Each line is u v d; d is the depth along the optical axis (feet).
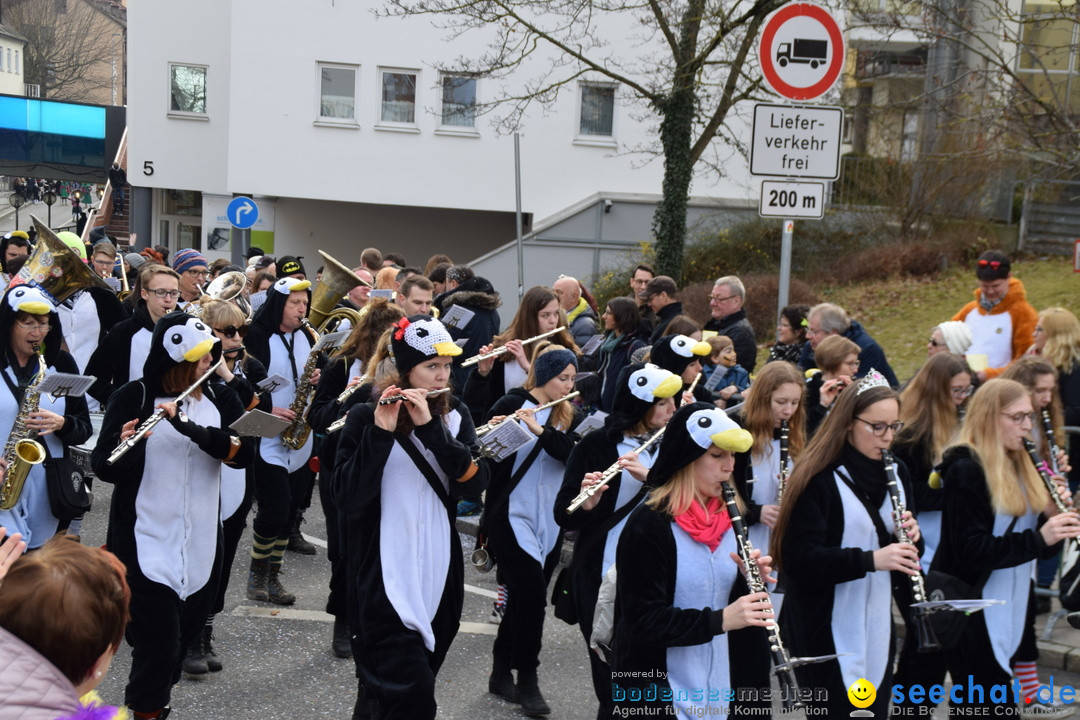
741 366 25.89
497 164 77.97
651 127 73.97
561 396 19.43
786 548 13.69
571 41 75.61
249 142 78.02
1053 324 23.15
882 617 13.71
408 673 13.96
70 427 19.13
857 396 13.66
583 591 15.53
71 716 6.86
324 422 20.80
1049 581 22.25
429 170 78.28
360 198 78.79
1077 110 50.01
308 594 24.56
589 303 33.40
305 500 27.25
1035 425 17.53
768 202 24.14
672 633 11.80
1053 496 15.11
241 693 18.78
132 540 16.03
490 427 18.04
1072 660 20.02
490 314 31.01
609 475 14.82
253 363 23.61
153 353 16.44
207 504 16.85
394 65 77.20
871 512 13.70
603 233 74.59
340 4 76.69
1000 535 15.11
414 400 14.10
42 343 19.47
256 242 82.38
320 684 19.33
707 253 62.95
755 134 23.89
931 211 59.67
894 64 65.67
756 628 12.65
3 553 8.60
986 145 50.78
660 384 15.33
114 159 112.06
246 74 77.41
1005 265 26.04
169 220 93.86
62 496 18.90
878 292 56.03
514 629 18.38
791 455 17.88
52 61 239.30
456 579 14.89
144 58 87.10
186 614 16.70
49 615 7.03
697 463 12.33
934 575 14.40
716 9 52.01
